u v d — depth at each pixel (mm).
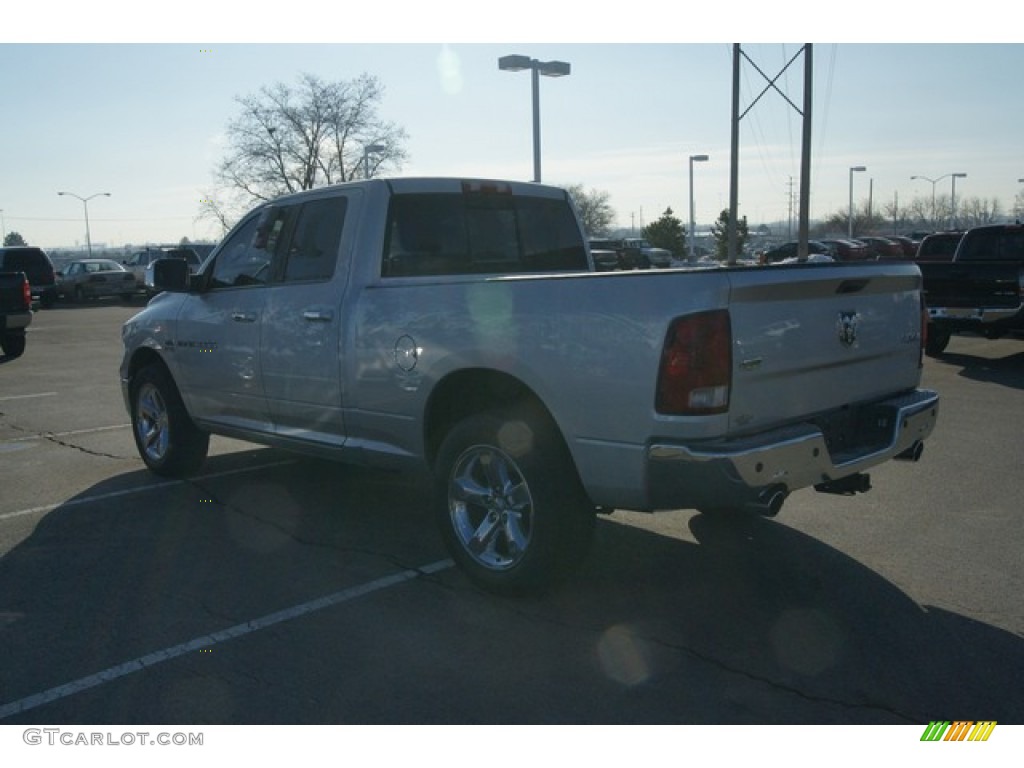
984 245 15438
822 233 119438
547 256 6305
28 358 15680
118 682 3754
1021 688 3637
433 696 3621
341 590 4703
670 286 3854
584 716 3465
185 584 4797
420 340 4777
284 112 44688
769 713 3475
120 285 34531
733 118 30203
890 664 3836
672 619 4309
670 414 3834
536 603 4512
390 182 5516
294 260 5773
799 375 4223
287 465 7418
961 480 6746
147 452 7168
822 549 5250
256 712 3518
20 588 4754
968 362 13672
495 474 4578
